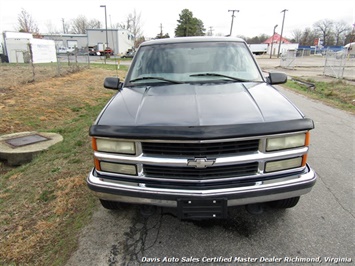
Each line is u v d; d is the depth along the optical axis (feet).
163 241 7.38
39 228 8.08
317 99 28.96
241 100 7.36
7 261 6.88
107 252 7.01
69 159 13.09
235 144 6.17
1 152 13.91
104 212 8.71
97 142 6.63
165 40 11.22
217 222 8.15
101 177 6.85
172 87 8.73
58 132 18.49
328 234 7.55
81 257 6.86
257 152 6.32
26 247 7.32
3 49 96.53
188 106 6.98
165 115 6.58
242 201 6.42
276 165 6.49
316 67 80.28
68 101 28.43
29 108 24.67
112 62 97.86
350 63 72.84
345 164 12.17
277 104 7.16
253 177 6.41
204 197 6.20
